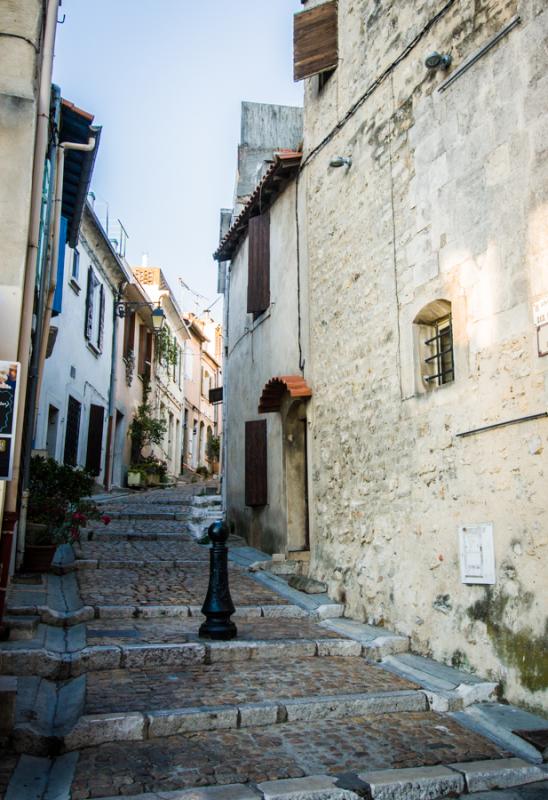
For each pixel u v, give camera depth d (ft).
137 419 72.08
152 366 79.87
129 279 65.00
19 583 24.48
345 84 28.09
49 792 11.69
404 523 21.72
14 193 14.76
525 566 16.46
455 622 18.85
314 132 31.27
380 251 24.32
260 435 36.37
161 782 11.89
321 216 29.91
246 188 48.65
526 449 16.71
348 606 24.70
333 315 28.02
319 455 28.58
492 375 18.08
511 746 14.23
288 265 34.12
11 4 15.61
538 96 17.13
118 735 13.75
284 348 33.99
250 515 38.01
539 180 16.89
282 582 28.63
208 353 120.37
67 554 29.58
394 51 24.18
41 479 27.73
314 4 31.24
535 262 16.81
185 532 39.04
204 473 106.22
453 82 20.58
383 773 12.63
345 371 26.61
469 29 20.10
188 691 16.15
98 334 58.34
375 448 23.86
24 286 15.31
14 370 13.44
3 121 14.99
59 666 17.10
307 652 20.03
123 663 17.98
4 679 15.30
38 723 14.05
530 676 15.94
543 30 17.13
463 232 19.69
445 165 20.72
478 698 16.52
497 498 17.60
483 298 18.65
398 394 22.57
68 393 49.29
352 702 15.90
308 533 32.37
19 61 15.38
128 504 49.26
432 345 22.04
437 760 13.41
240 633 21.06
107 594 24.16
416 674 18.25
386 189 24.17
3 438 13.16
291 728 14.88
